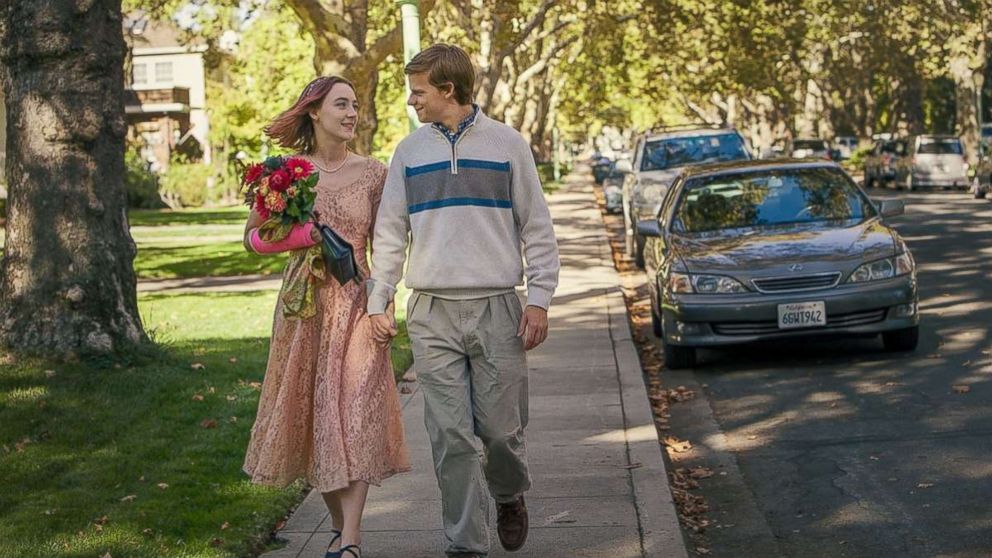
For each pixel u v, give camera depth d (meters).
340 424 5.27
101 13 10.10
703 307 10.66
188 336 13.09
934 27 45.69
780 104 70.62
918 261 18.17
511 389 5.30
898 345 11.08
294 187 5.25
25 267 9.95
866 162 46.81
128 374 9.59
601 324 13.31
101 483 7.00
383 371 5.42
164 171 57.84
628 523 6.21
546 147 88.62
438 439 5.28
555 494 6.78
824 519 6.54
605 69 48.50
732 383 10.37
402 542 6.05
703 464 7.87
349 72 19.72
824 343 11.88
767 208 12.01
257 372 10.23
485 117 5.27
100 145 10.12
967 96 47.56
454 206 5.18
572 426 8.45
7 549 5.72
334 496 5.65
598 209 37.34
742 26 33.62
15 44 10.00
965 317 12.91
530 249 5.30
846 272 10.66
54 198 9.95
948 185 39.81
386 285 5.26
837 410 9.07
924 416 8.68
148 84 66.00
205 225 39.09
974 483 6.97
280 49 46.72
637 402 9.16
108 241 10.12
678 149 21.08
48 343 9.80
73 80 9.98
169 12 25.81
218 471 7.23
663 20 33.56
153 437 8.01
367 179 5.52
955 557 5.81
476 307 5.23
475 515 5.31
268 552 5.96
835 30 49.28
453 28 26.23
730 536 6.36
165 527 6.12
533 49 47.81
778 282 10.65
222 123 56.47
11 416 8.36
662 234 12.00
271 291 18.78
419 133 5.26
